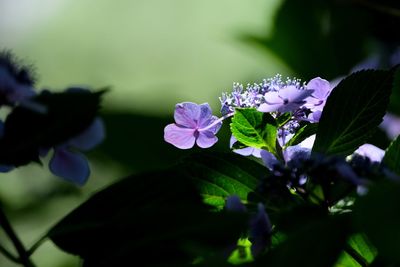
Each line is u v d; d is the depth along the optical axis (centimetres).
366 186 83
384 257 77
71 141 84
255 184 89
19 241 84
